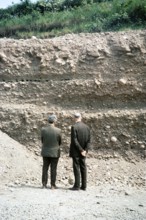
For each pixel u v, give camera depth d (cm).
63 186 1071
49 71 1428
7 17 2488
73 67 1412
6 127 1349
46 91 1402
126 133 1299
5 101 1412
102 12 2073
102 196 910
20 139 1330
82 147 1015
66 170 1201
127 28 1770
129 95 1355
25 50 1494
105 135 1302
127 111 1334
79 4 2433
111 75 1387
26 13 2506
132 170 1198
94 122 1319
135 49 1409
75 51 1454
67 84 1390
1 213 731
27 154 1267
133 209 773
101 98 1367
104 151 1285
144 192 984
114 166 1218
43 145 1019
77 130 1011
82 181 1005
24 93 1416
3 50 1507
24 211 743
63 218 697
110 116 1320
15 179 1091
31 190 962
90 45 1460
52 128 1023
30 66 1457
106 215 726
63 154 1291
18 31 2064
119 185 1090
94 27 1864
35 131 1333
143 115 1310
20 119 1353
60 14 2198
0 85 1442
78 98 1377
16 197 869
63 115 1336
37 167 1199
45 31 2039
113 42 1452
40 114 1352
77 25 1991
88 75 1399
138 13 1894
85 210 760
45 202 820
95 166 1219
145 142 1281
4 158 1154
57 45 1481
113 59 1413
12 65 1469
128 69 1388
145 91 1350
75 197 890
